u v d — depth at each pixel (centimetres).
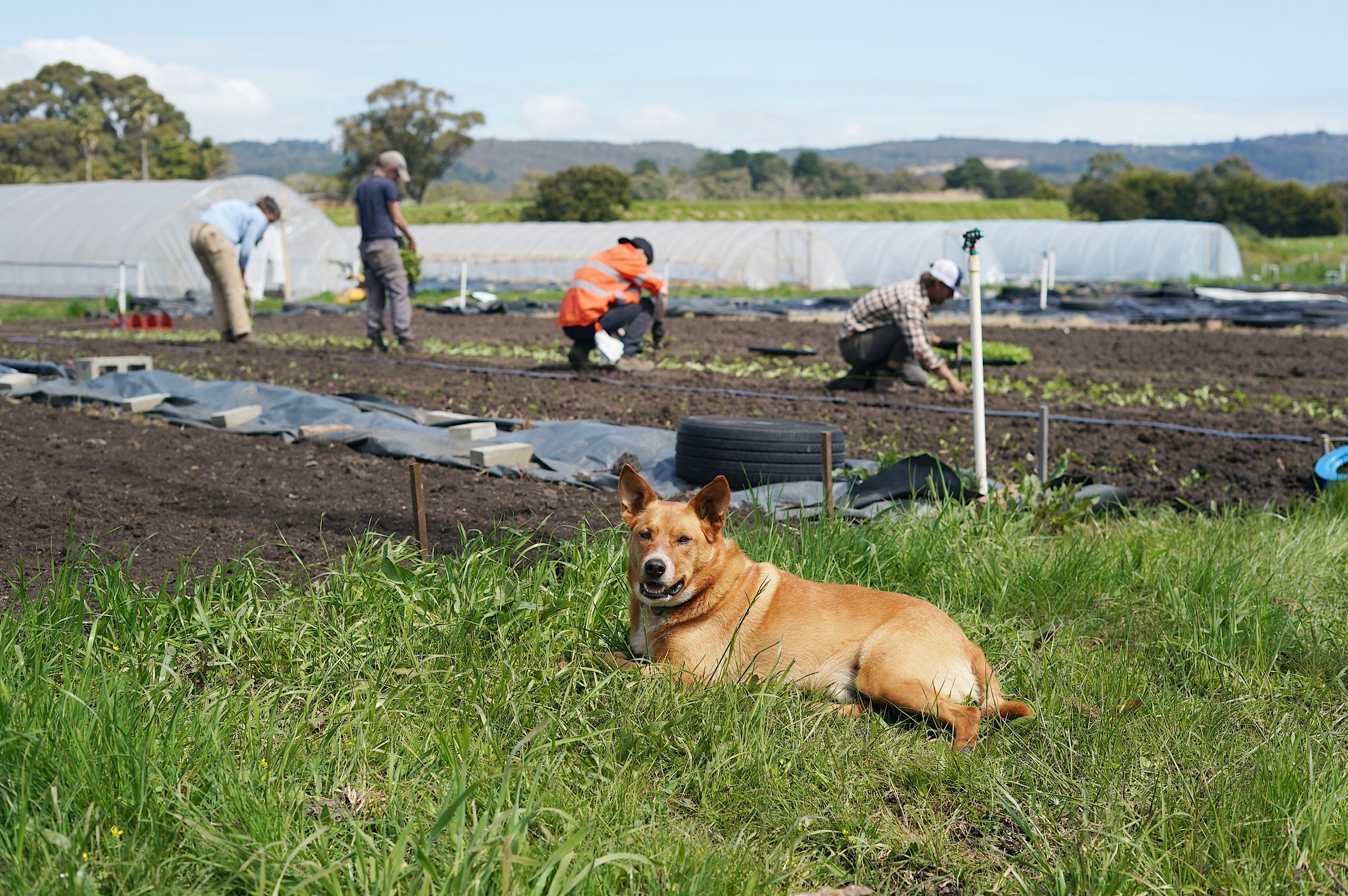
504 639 418
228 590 469
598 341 1344
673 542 408
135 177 11150
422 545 520
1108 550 576
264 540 585
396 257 1574
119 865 275
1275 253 6894
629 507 433
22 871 267
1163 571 555
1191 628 485
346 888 274
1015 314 2741
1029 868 316
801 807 340
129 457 795
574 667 412
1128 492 732
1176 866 312
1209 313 2586
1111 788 349
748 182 16088
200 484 718
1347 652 470
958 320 2550
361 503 677
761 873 298
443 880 267
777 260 4228
